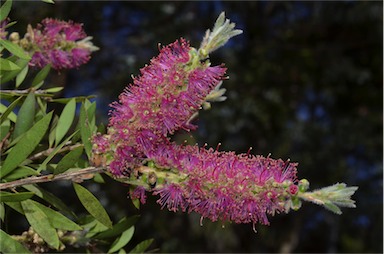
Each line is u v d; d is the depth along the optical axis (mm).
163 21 6355
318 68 7098
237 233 7391
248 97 6598
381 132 7059
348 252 7727
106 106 6227
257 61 6711
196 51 1581
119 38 6367
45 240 1761
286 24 7000
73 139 1913
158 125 1587
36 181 1700
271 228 7523
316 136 6879
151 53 6312
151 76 1584
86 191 1721
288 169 1643
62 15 5785
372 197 7238
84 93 6352
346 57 7129
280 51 6949
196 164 1653
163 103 1565
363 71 7082
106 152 1646
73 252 2369
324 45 7098
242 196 1611
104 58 6281
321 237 8062
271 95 6770
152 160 1659
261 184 1612
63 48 2227
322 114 7242
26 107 1934
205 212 1652
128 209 6258
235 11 6699
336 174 6941
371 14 6590
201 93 1580
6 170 1737
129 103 1609
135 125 1591
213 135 6434
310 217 7867
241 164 1644
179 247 6668
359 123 7059
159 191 1664
